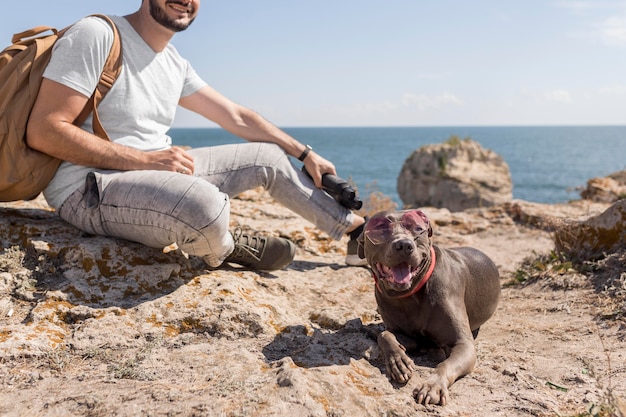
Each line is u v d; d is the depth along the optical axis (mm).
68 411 2605
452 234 7621
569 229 5605
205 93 4582
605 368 3320
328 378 2908
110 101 3818
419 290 3438
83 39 3633
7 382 2859
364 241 3580
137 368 3018
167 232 3688
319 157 4668
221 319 3568
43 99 3602
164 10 3797
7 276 3662
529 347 3766
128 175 3750
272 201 7605
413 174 43625
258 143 4477
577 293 4758
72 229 4273
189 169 3906
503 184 41281
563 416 2748
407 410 2752
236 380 2859
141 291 3789
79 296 3617
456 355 3211
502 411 2816
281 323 3725
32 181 3752
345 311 4051
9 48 3781
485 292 3959
